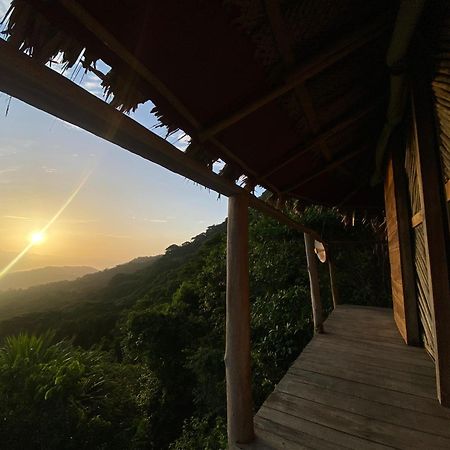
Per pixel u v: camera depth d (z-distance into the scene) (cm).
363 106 196
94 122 85
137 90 99
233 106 124
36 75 63
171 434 966
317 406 198
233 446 164
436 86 164
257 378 575
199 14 79
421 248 248
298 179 264
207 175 144
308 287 707
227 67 103
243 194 186
